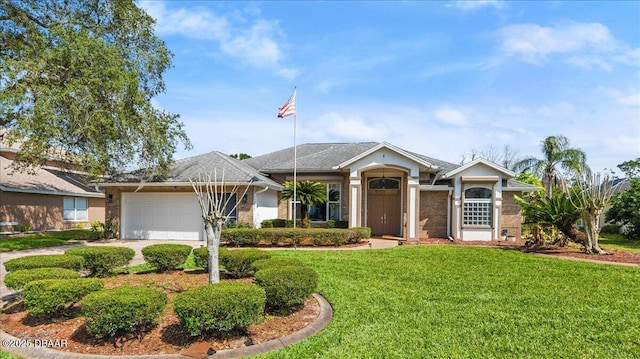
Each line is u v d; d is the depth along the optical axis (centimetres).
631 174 3612
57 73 1588
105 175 2139
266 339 576
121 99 1689
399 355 521
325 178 2231
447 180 2211
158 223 2105
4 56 1552
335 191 2242
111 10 1922
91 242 1955
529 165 3016
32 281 627
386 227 2223
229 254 939
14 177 2452
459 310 730
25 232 2338
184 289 820
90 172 1803
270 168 2283
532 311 729
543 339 590
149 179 2047
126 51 1922
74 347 533
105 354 512
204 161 2223
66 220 2747
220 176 1980
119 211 2125
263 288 665
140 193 2120
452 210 2061
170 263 1003
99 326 521
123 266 1030
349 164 2016
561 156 2877
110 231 2111
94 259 915
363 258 1338
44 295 594
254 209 1962
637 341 584
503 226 2072
